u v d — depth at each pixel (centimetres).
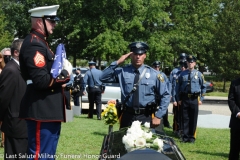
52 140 400
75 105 1505
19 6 3731
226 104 2278
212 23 3253
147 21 2795
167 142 425
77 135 972
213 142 977
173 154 397
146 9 2741
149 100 582
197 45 3203
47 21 404
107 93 1655
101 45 2638
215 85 3753
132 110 581
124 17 2784
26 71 400
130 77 585
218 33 3141
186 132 977
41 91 395
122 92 589
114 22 2712
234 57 3070
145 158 361
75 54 3116
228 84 3800
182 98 983
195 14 3300
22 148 525
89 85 1361
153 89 584
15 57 530
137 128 421
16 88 521
